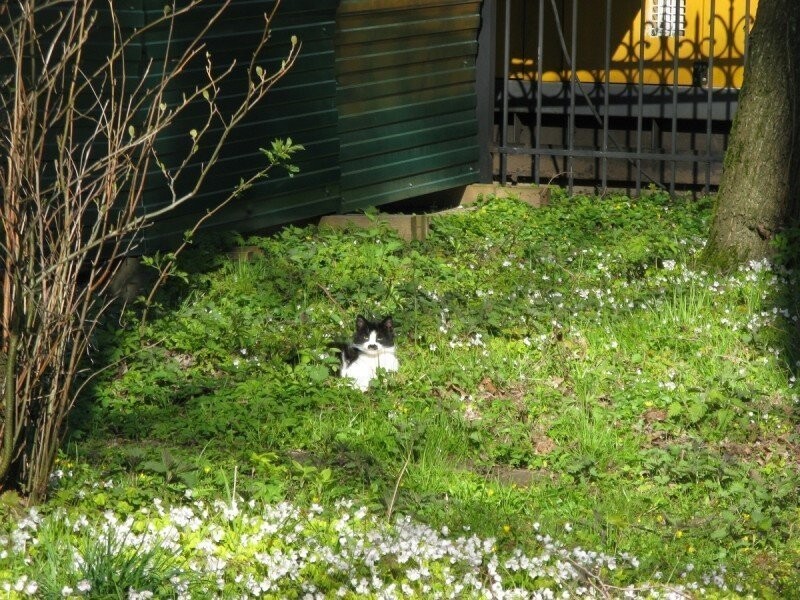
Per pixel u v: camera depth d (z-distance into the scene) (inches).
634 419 361.1
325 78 523.2
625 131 673.0
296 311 438.6
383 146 567.2
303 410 356.2
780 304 443.8
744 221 489.7
